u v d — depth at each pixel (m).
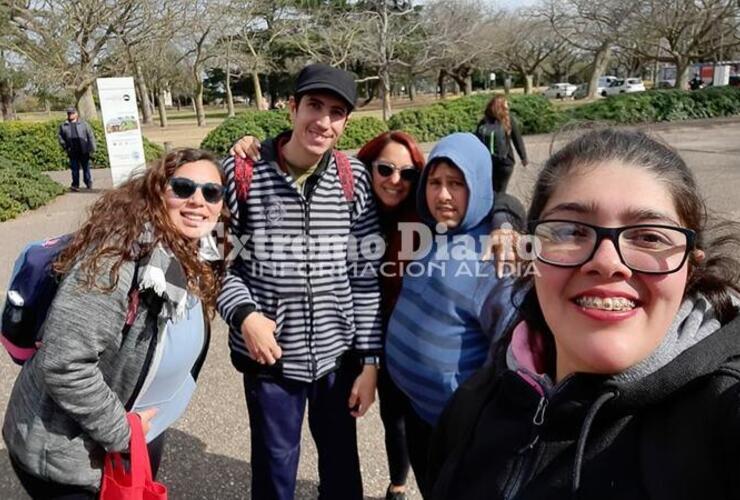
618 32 30.14
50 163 16.80
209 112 60.97
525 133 19.00
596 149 1.05
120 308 1.66
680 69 29.83
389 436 2.68
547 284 1.03
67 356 1.59
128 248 1.66
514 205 2.12
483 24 35.59
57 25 18.58
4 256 7.66
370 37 28.75
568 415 1.02
